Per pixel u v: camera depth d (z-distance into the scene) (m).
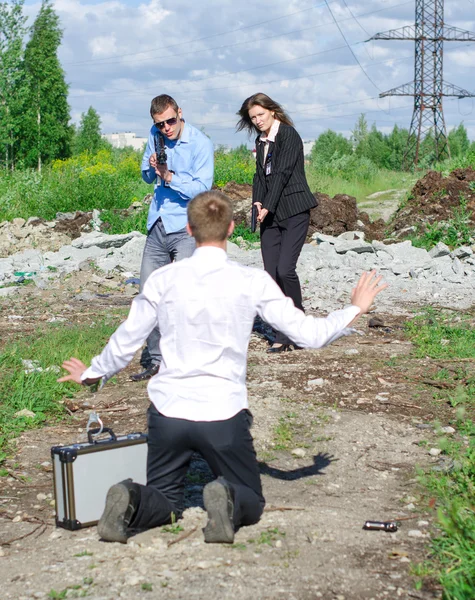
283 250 7.04
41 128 58.75
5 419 5.24
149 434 3.32
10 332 8.05
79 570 3.13
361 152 79.44
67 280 11.45
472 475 4.12
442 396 5.75
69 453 3.46
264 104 6.94
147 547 3.29
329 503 3.88
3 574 3.15
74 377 3.47
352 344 7.43
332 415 5.31
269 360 6.87
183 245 6.22
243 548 3.28
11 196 19.59
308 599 2.88
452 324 8.20
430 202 15.89
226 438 3.20
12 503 4.01
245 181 25.09
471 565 3.09
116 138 166.25
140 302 3.32
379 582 3.03
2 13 47.97
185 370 3.22
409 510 3.78
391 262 12.10
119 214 17.39
